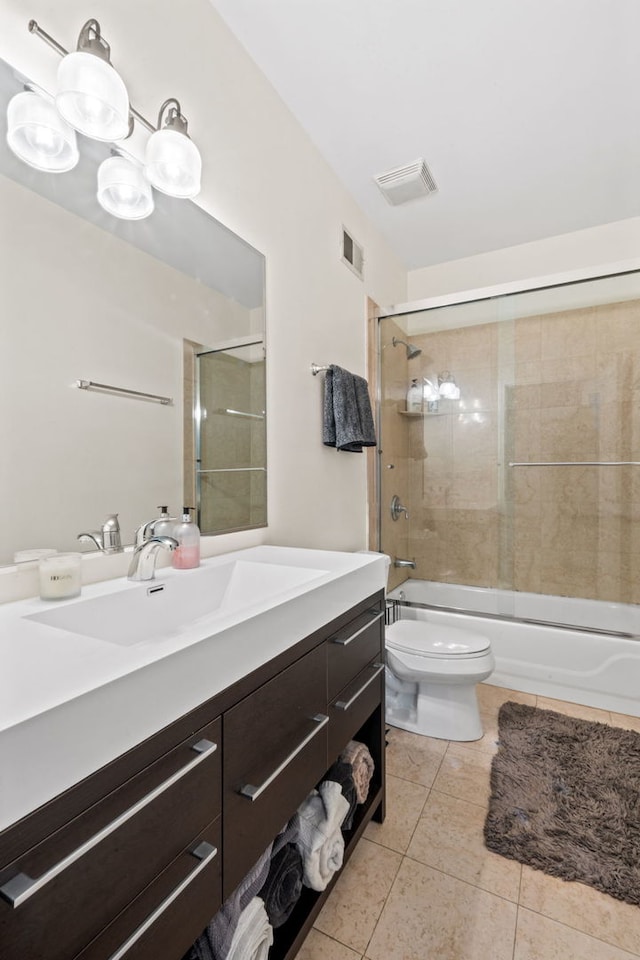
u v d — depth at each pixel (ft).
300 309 6.05
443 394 9.76
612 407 8.52
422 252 9.61
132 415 3.77
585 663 7.17
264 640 2.69
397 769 5.56
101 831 1.71
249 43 4.94
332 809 3.62
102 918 1.72
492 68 5.27
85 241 3.40
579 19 4.70
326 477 6.67
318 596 3.31
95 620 2.93
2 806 1.40
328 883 3.65
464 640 6.34
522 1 4.54
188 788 2.14
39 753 1.50
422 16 4.67
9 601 2.86
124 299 3.70
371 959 3.36
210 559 4.34
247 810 2.57
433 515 9.89
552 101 5.75
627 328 8.39
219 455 4.67
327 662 3.46
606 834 4.44
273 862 3.25
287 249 5.77
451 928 3.58
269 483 5.39
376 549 8.52
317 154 6.51
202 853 2.21
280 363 5.61
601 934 3.52
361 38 4.89
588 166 7.01
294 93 5.58
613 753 5.73
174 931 2.06
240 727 2.49
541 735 6.19
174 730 2.06
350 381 6.56
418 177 7.17
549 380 8.96
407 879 4.02
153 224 3.94
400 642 6.32
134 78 3.69
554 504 8.96
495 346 9.33
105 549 3.49
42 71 2.99
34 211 3.06
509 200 7.86
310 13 4.62
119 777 1.79
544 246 9.11
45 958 1.52
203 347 4.47
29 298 3.04
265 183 5.34
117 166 3.57
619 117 6.02
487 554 9.46
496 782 5.23
